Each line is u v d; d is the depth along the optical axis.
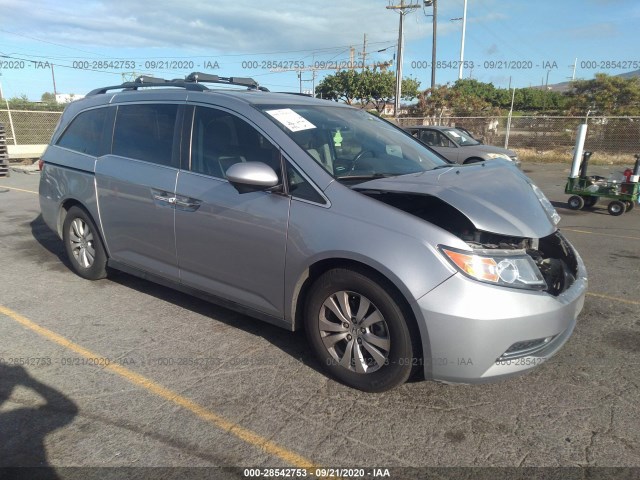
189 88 3.93
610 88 25.94
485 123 21.20
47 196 4.95
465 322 2.53
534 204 3.04
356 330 2.90
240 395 2.93
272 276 3.16
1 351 3.42
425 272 2.59
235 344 3.56
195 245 3.56
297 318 3.19
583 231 7.60
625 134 18.70
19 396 2.89
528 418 2.74
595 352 3.50
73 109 4.86
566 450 2.48
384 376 2.82
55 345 3.51
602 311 4.24
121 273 5.02
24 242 6.26
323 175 3.03
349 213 2.85
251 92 3.88
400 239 2.67
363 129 3.88
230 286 3.45
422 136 12.75
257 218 3.16
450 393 2.97
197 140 3.64
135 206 3.95
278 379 3.10
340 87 36.06
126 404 2.83
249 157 3.32
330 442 2.53
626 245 6.61
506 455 2.45
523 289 2.63
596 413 2.79
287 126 3.33
